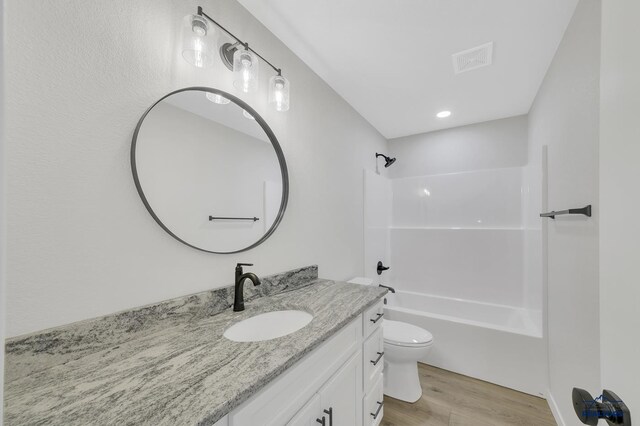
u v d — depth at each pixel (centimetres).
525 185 266
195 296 108
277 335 121
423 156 328
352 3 135
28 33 71
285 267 162
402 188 336
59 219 76
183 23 104
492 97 235
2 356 29
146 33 97
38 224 72
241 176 134
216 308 116
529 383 190
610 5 56
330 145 213
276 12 141
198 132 114
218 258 122
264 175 147
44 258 73
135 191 93
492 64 185
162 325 97
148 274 96
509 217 277
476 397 188
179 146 107
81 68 81
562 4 134
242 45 129
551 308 178
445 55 176
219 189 123
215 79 122
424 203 323
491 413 172
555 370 170
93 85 83
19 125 70
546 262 187
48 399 59
